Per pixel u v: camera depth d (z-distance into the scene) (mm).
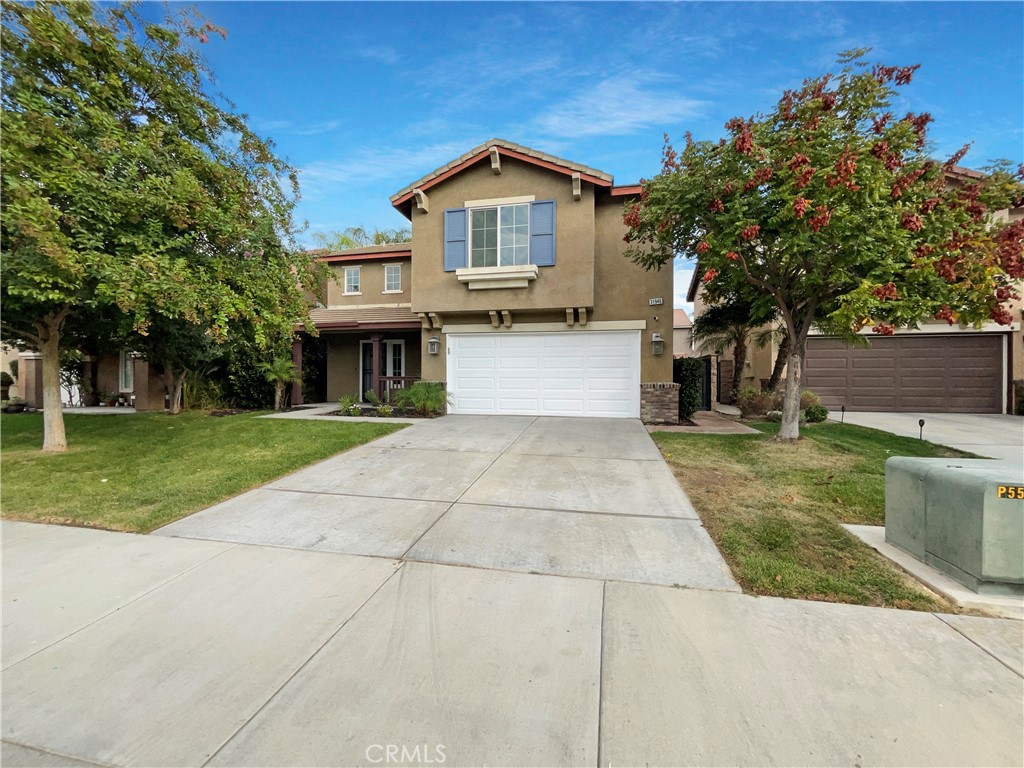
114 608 3309
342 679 2549
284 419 11555
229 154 8688
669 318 11508
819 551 4102
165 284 6551
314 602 3369
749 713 2258
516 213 11773
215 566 3961
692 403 12203
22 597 3471
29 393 17531
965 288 6367
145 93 7887
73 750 2113
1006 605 3201
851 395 15438
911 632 2939
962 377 14773
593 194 11375
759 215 6805
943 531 3645
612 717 2244
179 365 13875
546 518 4969
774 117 6969
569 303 11508
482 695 2408
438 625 3059
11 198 6129
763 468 6758
